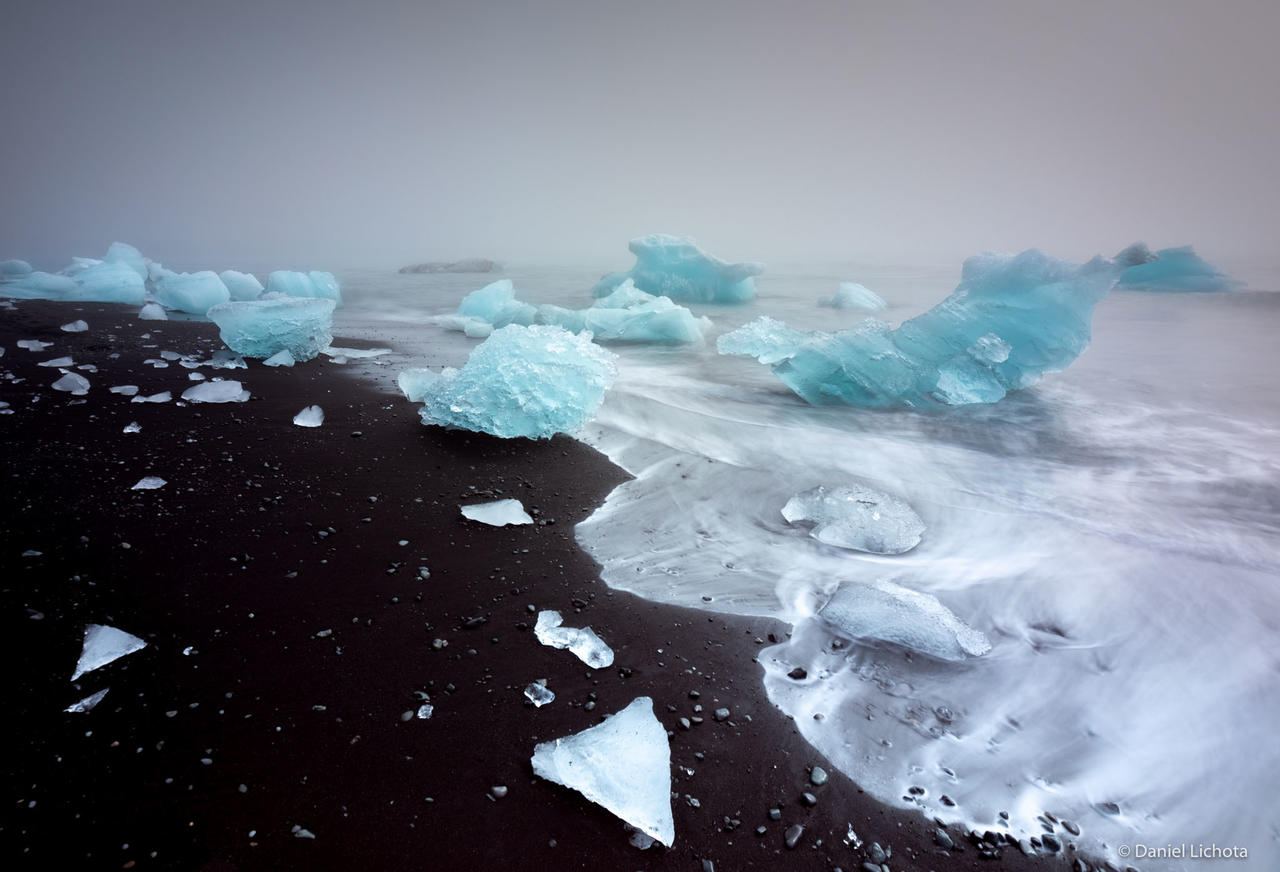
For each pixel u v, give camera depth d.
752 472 3.37
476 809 1.37
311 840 1.28
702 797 1.44
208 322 7.14
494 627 2.00
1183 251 11.49
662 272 10.62
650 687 1.78
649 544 2.60
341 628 1.94
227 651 1.81
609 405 4.48
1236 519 2.88
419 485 3.00
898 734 1.65
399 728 1.58
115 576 2.11
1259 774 1.54
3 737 1.47
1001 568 2.47
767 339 6.25
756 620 2.11
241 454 3.20
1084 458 3.63
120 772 1.40
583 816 1.37
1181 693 1.81
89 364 4.78
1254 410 4.50
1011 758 1.59
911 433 4.04
